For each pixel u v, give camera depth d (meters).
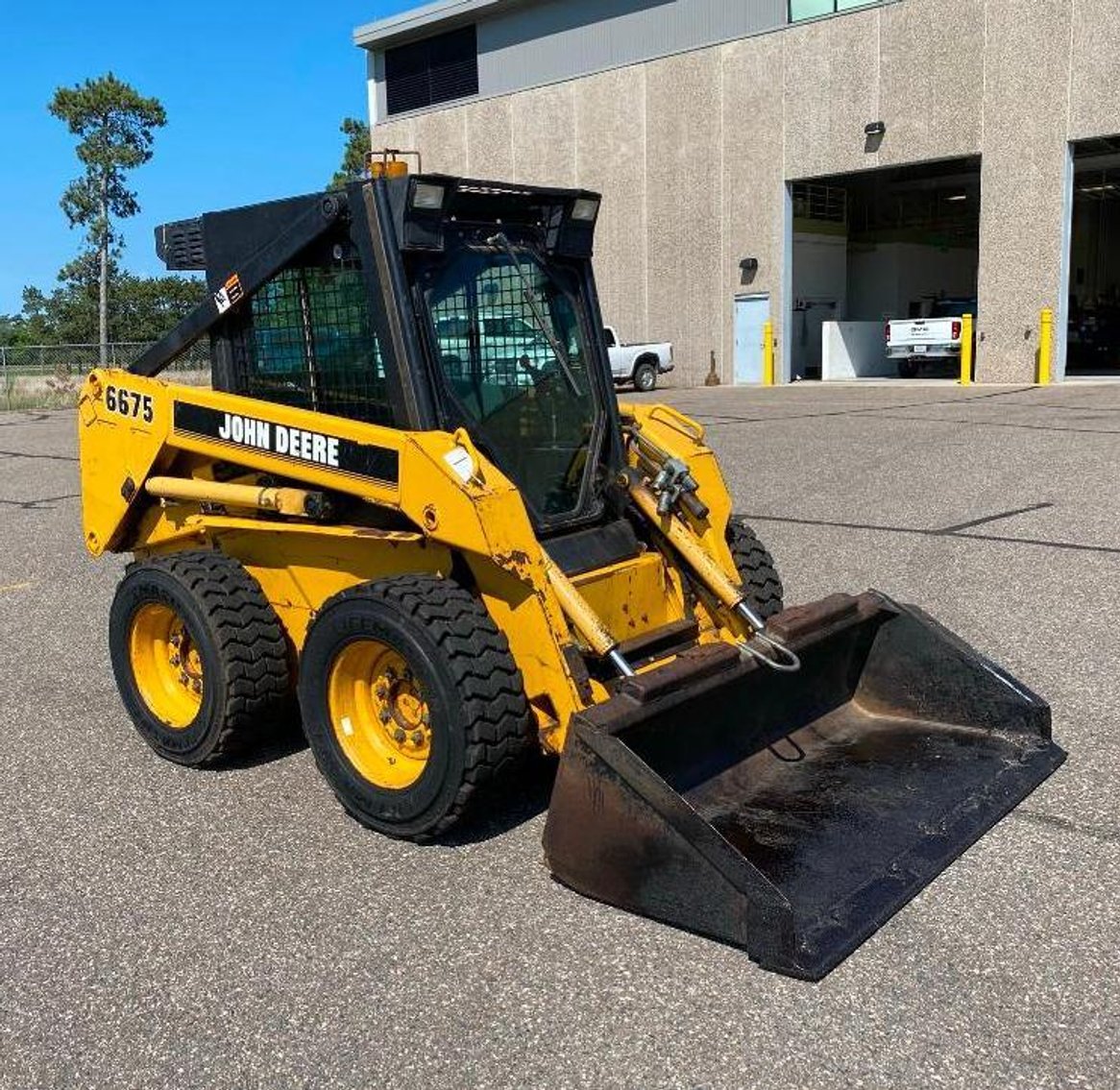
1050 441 13.66
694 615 4.71
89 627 7.29
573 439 4.69
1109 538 8.48
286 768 4.89
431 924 3.62
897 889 3.54
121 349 32.50
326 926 3.63
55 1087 2.94
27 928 3.70
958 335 25.34
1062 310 22.81
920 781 4.21
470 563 4.06
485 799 3.94
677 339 29.30
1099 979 3.22
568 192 4.59
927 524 9.21
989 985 3.21
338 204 4.24
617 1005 3.17
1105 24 21.25
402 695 4.13
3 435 20.64
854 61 24.81
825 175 25.80
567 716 3.86
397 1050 3.02
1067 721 5.01
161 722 4.95
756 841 3.82
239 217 4.77
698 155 28.02
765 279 27.38
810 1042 2.99
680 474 4.56
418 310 4.18
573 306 4.86
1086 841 3.97
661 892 3.43
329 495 4.41
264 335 4.82
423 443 3.93
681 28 28.02
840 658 4.68
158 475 5.06
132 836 4.30
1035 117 22.39
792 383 27.27
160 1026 3.17
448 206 4.22
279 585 4.77
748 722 4.28
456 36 33.06
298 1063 2.99
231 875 3.98
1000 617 6.60
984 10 22.72
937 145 23.89
